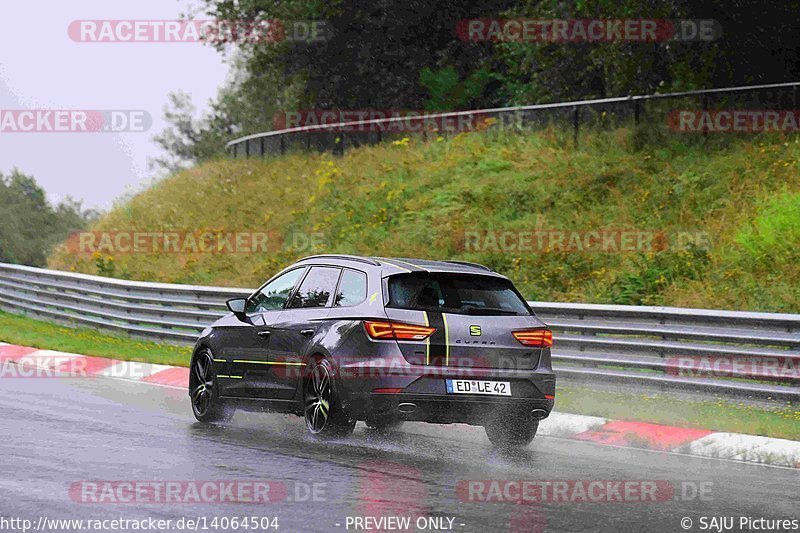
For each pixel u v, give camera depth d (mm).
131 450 16000
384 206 44281
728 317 21906
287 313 18375
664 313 22922
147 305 34875
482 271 17562
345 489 13352
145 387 25188
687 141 38906
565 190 39094
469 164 44344
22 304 41625
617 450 17797
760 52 42156
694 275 30969
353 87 64875
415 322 16469
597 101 42250
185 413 20922
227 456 15688
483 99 61531
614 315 23859
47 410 20266
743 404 21312
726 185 35250
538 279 34156
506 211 39094
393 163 48531
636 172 38156
